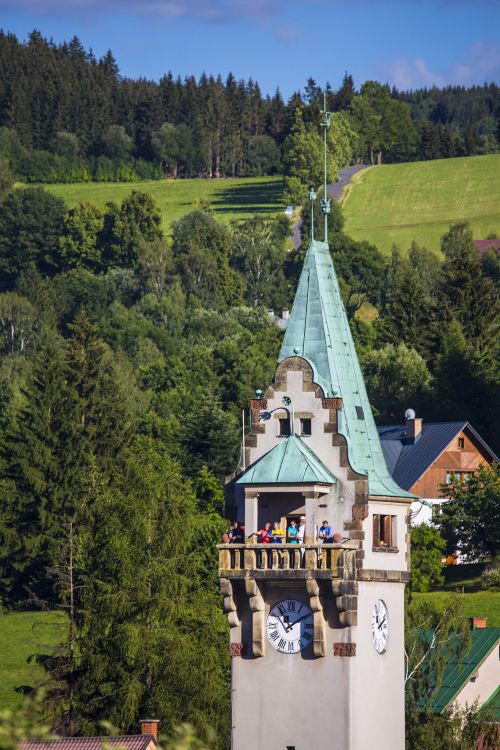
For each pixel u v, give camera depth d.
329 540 181.38
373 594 185.62
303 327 191.75
